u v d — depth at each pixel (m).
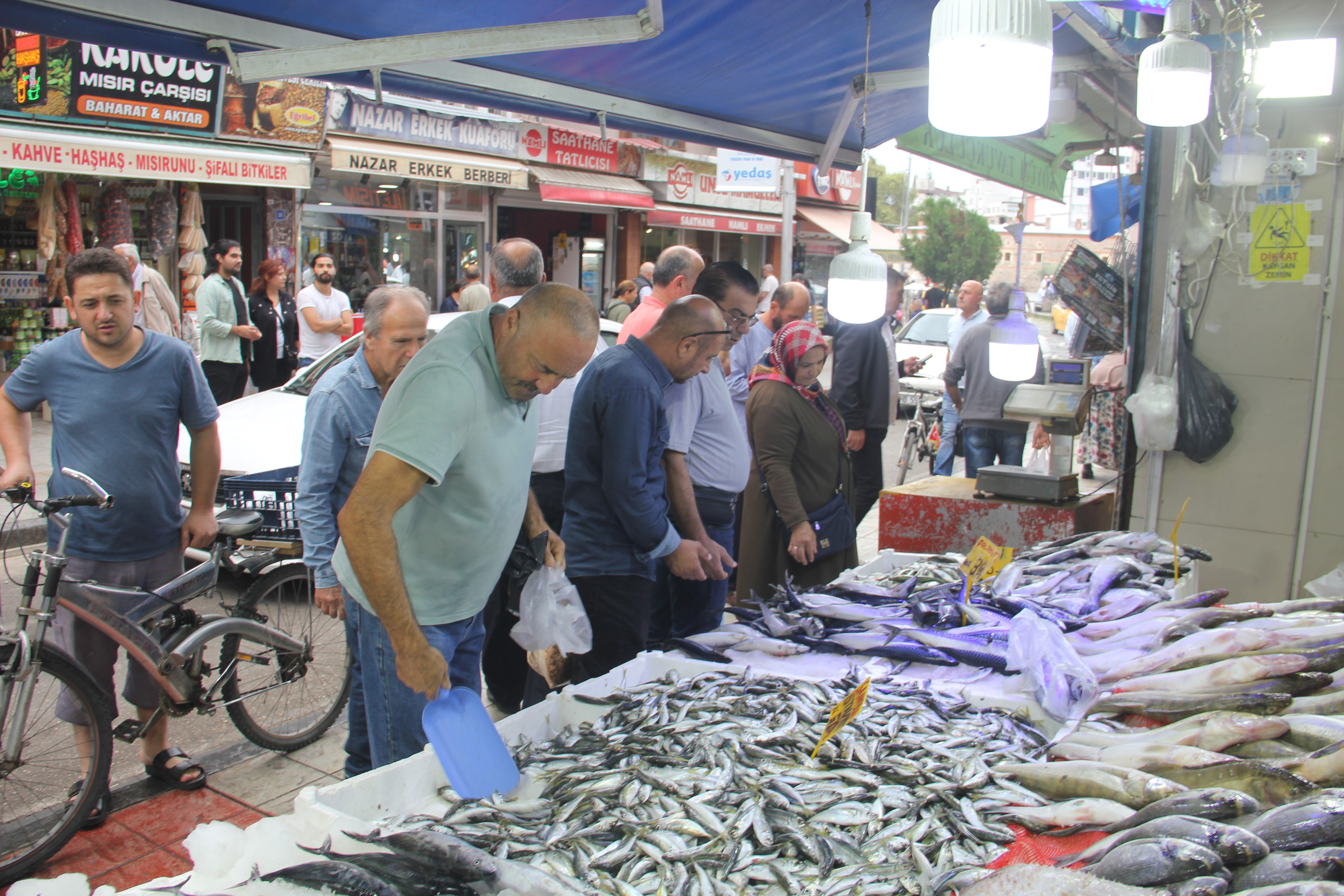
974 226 51.66
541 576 3.00
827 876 1.87
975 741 2.39
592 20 3.03
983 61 2.38
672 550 3.42
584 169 16.09
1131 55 4.75
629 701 2.62
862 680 2.81
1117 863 1.72
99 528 3.39
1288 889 1.54
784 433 4.23
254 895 1.75
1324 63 4.46
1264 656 2.54
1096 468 10.77
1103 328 5.19
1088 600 3.40
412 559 2.50
